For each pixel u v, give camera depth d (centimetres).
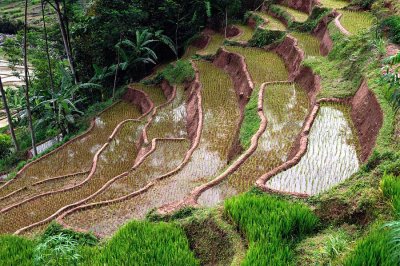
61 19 2141
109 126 1881
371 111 953
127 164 1459
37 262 568
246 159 982
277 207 646
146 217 767
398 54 599
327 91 1184
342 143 950
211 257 636
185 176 1098
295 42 1742
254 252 532
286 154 996
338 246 526
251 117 1221
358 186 655
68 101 1823
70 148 1692
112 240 643
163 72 2206
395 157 698
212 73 1920
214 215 686
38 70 2717
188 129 1555
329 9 1869
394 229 465
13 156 2009
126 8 2233
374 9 1658
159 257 586
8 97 2725
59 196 1257
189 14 2595
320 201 668
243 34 2275
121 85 2514
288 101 1301
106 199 1101
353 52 1294
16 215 1166
